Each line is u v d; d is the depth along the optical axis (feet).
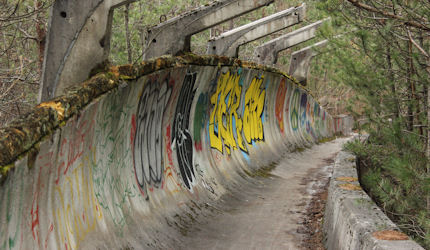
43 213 13.37
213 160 35.27
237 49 44.34
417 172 20.58
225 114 39.70
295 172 48.26
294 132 67.15
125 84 19.35
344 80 29.94
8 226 11.16
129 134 21.72
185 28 30.45
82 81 18.49
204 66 30.76
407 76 30.25
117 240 18.15
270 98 54.54
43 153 12.89
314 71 98.99
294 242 23.11
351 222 16.84
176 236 22.76
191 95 30.73
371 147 38.14
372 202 19.27
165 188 25.68
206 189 31.01
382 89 28.17
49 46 18.20
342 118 112.98
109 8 18.79
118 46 42.55
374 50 28.30
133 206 21.06
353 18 26.71
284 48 62.39
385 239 14.23
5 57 35.70
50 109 13.50
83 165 16.63
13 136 11.34
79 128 15.67
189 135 31.50
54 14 18.20
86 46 18.47
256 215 28.86
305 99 74.33
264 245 22.56
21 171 11.59
